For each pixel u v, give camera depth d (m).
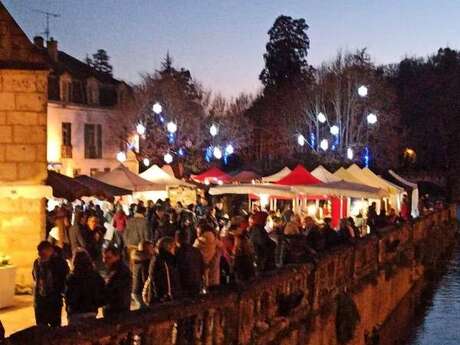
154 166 30.55
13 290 15.81
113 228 22.38
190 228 19.94
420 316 26.42
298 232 18.08
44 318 10.82
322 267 13.98
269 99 79.75
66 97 49.62
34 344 5.50
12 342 5.45
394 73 86.00
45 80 17.55
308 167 40.44
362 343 17.91
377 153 66.88
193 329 8.23
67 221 18.53
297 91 73.62
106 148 53.22
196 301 8.16
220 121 70.81
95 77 52.78
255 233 15.16
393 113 69.62
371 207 28.31
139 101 58.62
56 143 48.56
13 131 17.44
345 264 16.48
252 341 9.88
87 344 5.99
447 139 80.12
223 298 8.91
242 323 9.67
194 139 64.12
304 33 85.25
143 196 34.94
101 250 16.72
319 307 13.57
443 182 79.69
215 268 13.72
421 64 86.06
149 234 18.75
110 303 9.73
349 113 66.00
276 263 17.11
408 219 30.11
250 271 13.02
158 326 7.21
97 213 23.25
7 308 15.62
